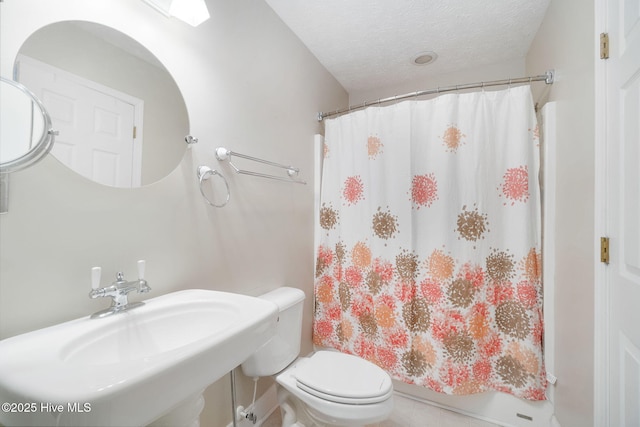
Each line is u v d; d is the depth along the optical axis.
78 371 0.45
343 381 1.10
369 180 1.65
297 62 1.69
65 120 0.69
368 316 1.63
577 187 1.07
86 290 0.73
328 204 1.84
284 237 1.56
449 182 1.43
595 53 0.94
